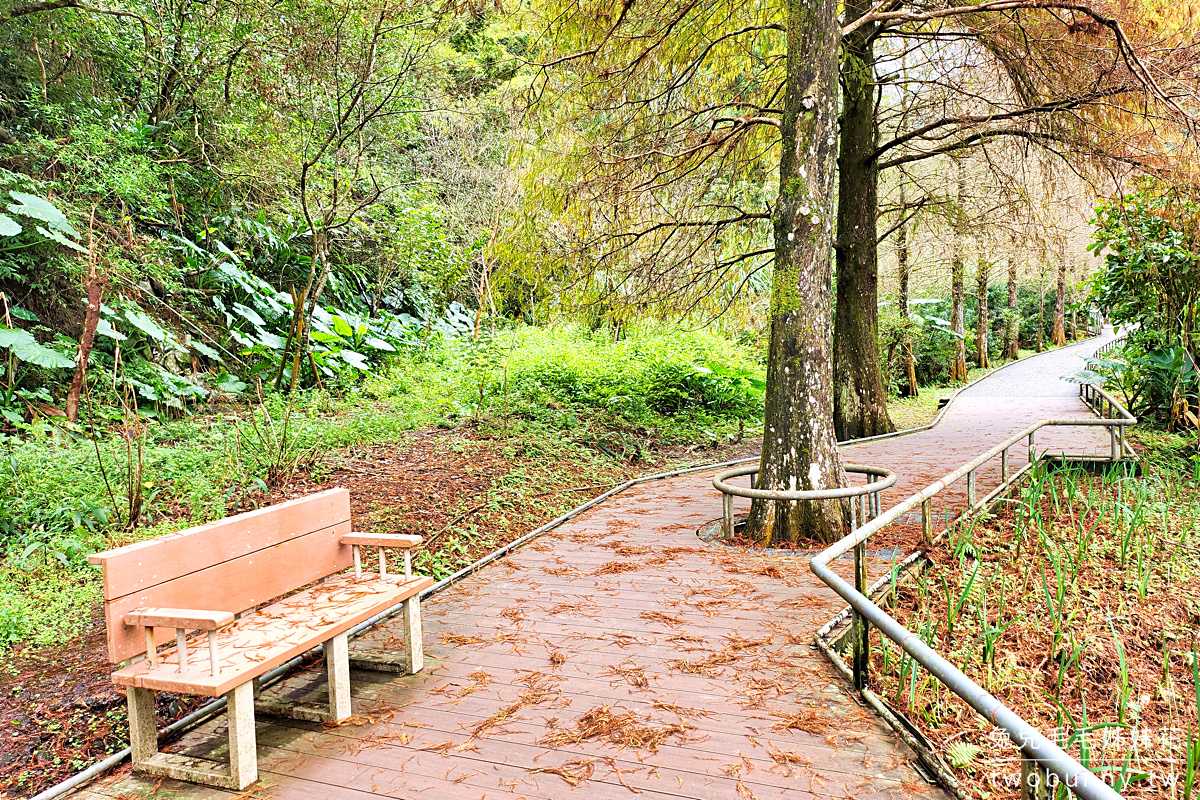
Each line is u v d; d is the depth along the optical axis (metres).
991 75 9.31
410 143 16.92
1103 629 4.58
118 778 2.89
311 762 2.90
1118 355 11.30
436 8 10.71
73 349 8.38
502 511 6.79
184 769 2.83
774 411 5.75
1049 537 6.02
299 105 11.29
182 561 2.99
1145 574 5.31
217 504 5.88
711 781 2.63
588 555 5.69
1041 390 17.20
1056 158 9.15
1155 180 7.60
